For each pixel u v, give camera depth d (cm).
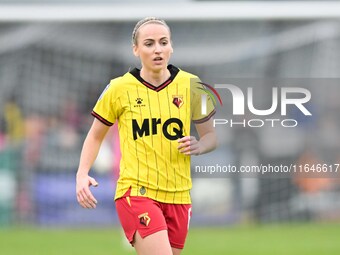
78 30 5672
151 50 2073
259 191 5444
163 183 2097
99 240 4516
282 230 5103
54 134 5591
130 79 2117
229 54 5638
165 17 5453
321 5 5400
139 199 2081
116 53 5666
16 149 5509
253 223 5441
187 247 4169
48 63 5666
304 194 5494
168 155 2100
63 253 3912
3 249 4075
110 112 2133
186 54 5644
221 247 4172
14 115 5588
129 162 2109
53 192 5481
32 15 5500
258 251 4000
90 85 5669
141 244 2075
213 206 5406
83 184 2103
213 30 5644
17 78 5638
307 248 4138
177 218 2134
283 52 5631
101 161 5359
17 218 5459
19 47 5644
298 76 5594
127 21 5631
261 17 5409
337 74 5581
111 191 5400
